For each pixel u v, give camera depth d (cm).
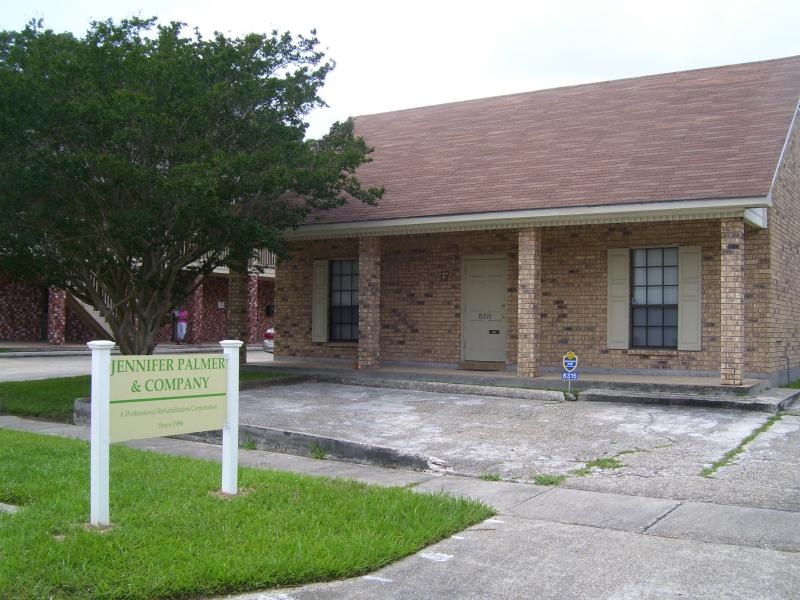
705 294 1481
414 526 636
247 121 1370
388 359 1798
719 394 1284
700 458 913
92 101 1171
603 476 844
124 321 1419
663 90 1819
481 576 540
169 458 891
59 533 597
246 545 572
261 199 1426
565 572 548
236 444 718
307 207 1516
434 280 1752
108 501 621
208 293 3938
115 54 1280
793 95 1570
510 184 1540
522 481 836
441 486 812
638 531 648
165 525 614
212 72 1326
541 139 1744
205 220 1273
